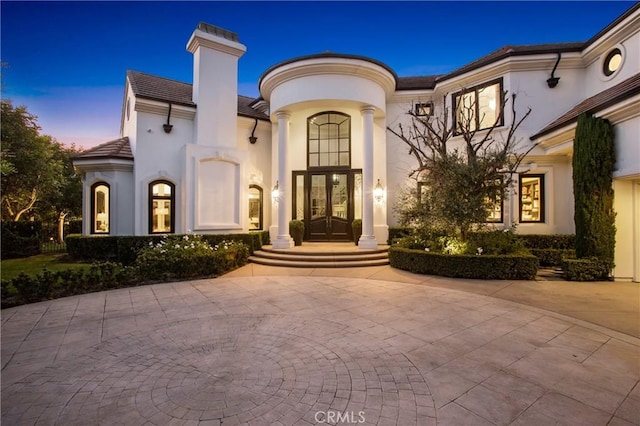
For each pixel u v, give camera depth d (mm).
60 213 23641
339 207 13617
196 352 3977
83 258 11188
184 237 10109
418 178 12914
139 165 11422
